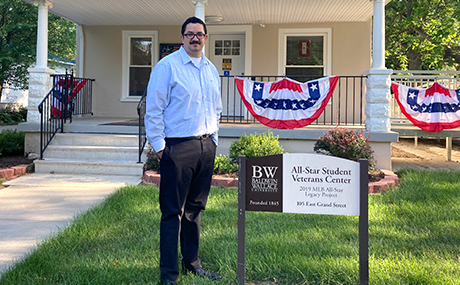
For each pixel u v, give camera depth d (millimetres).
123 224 4086
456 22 14062
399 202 4973
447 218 4281
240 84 7383
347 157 6266
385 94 7043
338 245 3482
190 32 2748
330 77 7223
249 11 8922
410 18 13461
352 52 9820
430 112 7453
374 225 4098
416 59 16031
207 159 2918
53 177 6617
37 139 7836
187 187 2855
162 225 2836
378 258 3215
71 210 4816
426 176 6434
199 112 2828
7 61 18266
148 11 9188
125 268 2998
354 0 7992
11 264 3197
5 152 7980
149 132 2756
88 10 9133
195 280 2848
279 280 2918
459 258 3217
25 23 17938
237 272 2854
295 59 10086
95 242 3584
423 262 3121
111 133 7840
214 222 4180
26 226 4203
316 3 8219
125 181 6359
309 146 7340
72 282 2754
